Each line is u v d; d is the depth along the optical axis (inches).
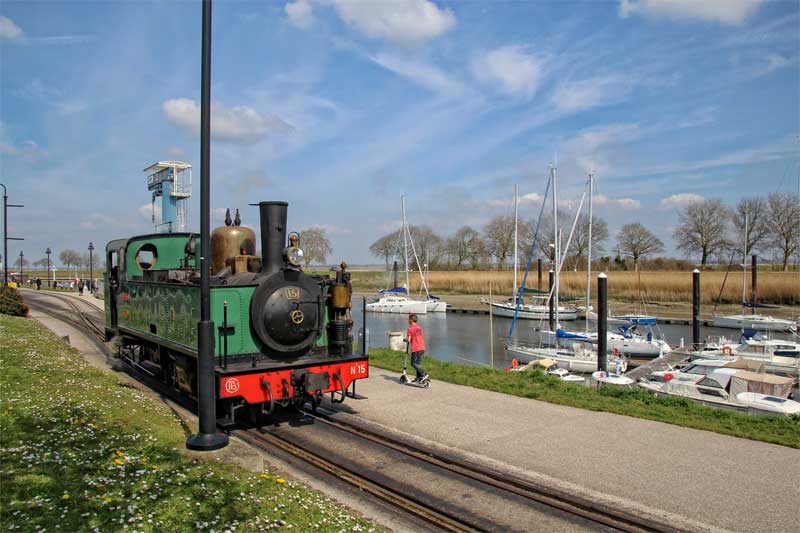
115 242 571.8
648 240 3129.9
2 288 925.2
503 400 423.5
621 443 317.4
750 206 2546.8
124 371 530.6
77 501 185.6
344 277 385.7
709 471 274.2
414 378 508.7
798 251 2333.9
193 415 364.2
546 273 2918.3
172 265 505.7
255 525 188.7
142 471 218.5
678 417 371.6
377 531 206.2
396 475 272.8
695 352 1011.3
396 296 2159.2
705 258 3019.2
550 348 1175.6
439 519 225.1
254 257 397.7
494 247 3403.1
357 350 685.9
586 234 2748.5
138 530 172.9
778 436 328.5
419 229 3846.0
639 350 1152.2
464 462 286.7
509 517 228.1
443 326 1700.3
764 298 1833.2
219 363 336.5
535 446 312.5
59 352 516.4
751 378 648.4
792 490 251.0
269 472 264.2
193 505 196.7
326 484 262.1
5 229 1161.4
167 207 1255.5
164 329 420.8
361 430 346.3
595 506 234.8
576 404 403.5
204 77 269.0
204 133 270.4
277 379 335.6
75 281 2465.6
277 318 343.3
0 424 253.8
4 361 403.2
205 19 268.4
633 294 2055.9
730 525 218.5
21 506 176.4
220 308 338.0
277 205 362.6
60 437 246.7
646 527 217.2
